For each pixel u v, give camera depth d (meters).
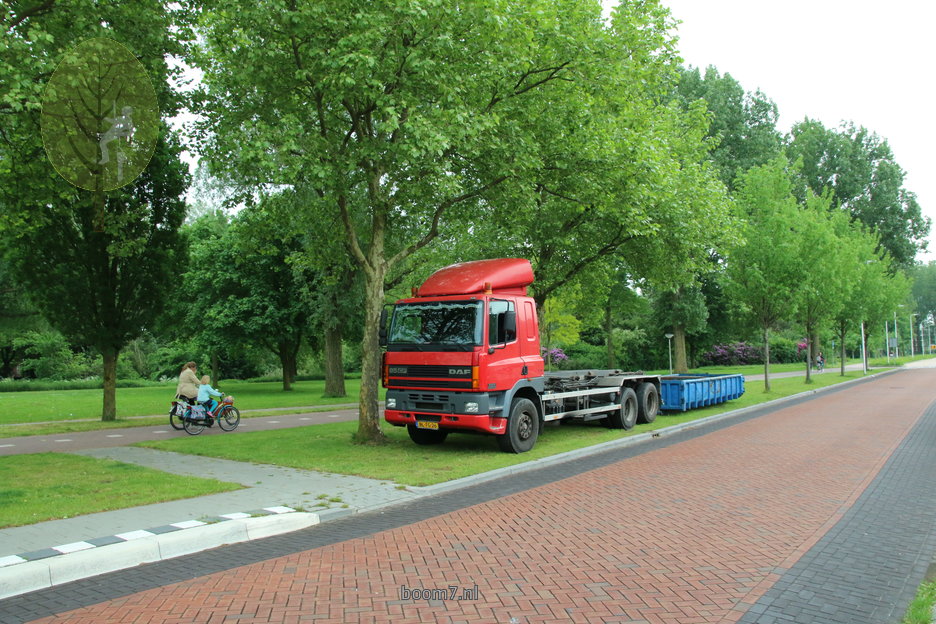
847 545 5.98
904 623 4.20
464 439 13.41
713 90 41.72
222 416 16.14
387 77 11.08
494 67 11.52
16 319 25.12
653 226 15.03
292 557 5.79
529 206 14.12
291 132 10.56
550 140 13.56
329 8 10.49
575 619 4.28
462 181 14.12
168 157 17.81
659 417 17.97
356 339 31.83
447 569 5.36
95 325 17.70
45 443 13.83
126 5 11.70
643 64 14.27
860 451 11.52
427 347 11.45
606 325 47.75
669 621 4.23
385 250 19.27
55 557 5.44
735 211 26.39
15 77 8.86
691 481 9.07
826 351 66.19
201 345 33.28
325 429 15.55
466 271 12.30
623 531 6.50
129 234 17.23
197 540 6.16
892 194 57.66
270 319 31.23
